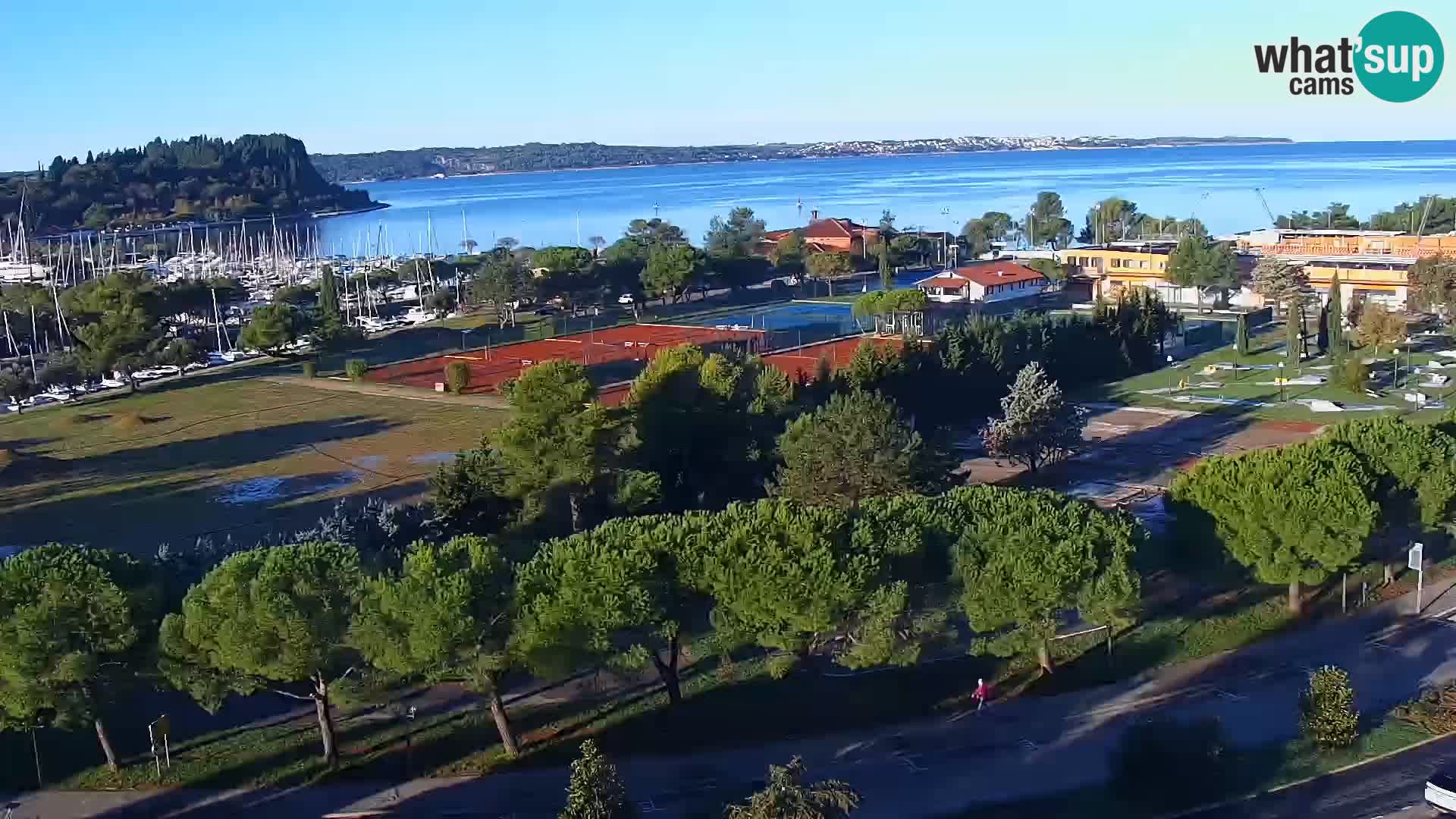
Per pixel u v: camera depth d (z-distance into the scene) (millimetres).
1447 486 59219
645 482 69125
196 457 102438
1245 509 56688
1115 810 41500
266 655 43531
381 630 43719
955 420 102000
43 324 173125
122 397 135250
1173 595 61688
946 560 50906
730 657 55250
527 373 69500
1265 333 154000
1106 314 130125
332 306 171875
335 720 50594
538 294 188000
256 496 88312
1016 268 192875
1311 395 114125
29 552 45969
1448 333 144750
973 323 111688
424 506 68250
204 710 52094
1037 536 49781
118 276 144250
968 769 44938
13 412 129250
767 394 84188
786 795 35000
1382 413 105125
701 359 87438
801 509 50500
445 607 43312
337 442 105688
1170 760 41156
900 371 98250
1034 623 50094
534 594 45625
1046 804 42062
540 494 68062
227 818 43125
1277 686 51312
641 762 46250
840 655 50000
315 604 44344
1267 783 42875
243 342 158000
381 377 136125
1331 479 56031
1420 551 58594
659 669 50469
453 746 47969
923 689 51938
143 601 45531
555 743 47906
